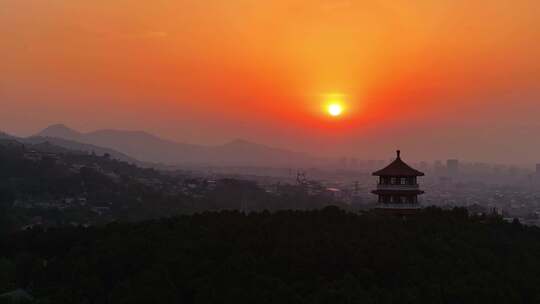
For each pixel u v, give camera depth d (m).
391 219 75.31
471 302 57.75
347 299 53.09
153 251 61.12
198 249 61.22
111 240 64.00
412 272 60.28
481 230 76.06
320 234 65.50
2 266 61.72
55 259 64.50
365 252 62.00
